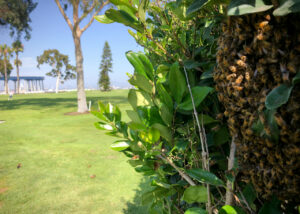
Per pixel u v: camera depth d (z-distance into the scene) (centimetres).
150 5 57
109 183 249
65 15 991
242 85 30
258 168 31
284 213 35
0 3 1070
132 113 49
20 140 461
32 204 210
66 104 1437
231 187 39
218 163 50
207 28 47
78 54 997
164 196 61
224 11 32
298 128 26
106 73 2955
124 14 43
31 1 1170
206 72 42
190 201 44
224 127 46
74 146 407
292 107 26
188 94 47
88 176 269
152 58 71
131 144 47
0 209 203
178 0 41
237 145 33
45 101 1705
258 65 28
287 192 28
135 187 238
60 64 3803
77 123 681
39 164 314
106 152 363
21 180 262
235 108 32
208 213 43
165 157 46
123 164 305
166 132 49
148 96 52
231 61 31
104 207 202
